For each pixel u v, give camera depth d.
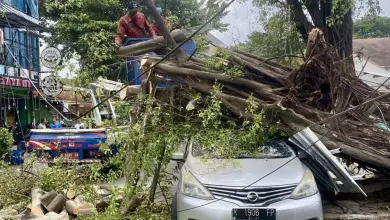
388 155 6.29
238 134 5.84
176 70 5.96
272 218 5.36
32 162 8.64
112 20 17.12
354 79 7.43
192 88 6.09
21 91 20.23
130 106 6.32
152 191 6.51
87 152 11.21
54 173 7.48
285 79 6.39
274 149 6.56
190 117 6.04
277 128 5.94
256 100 6.00
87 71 6.94
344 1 9.35
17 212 6.78
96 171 6.03
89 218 5.96
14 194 7.46
